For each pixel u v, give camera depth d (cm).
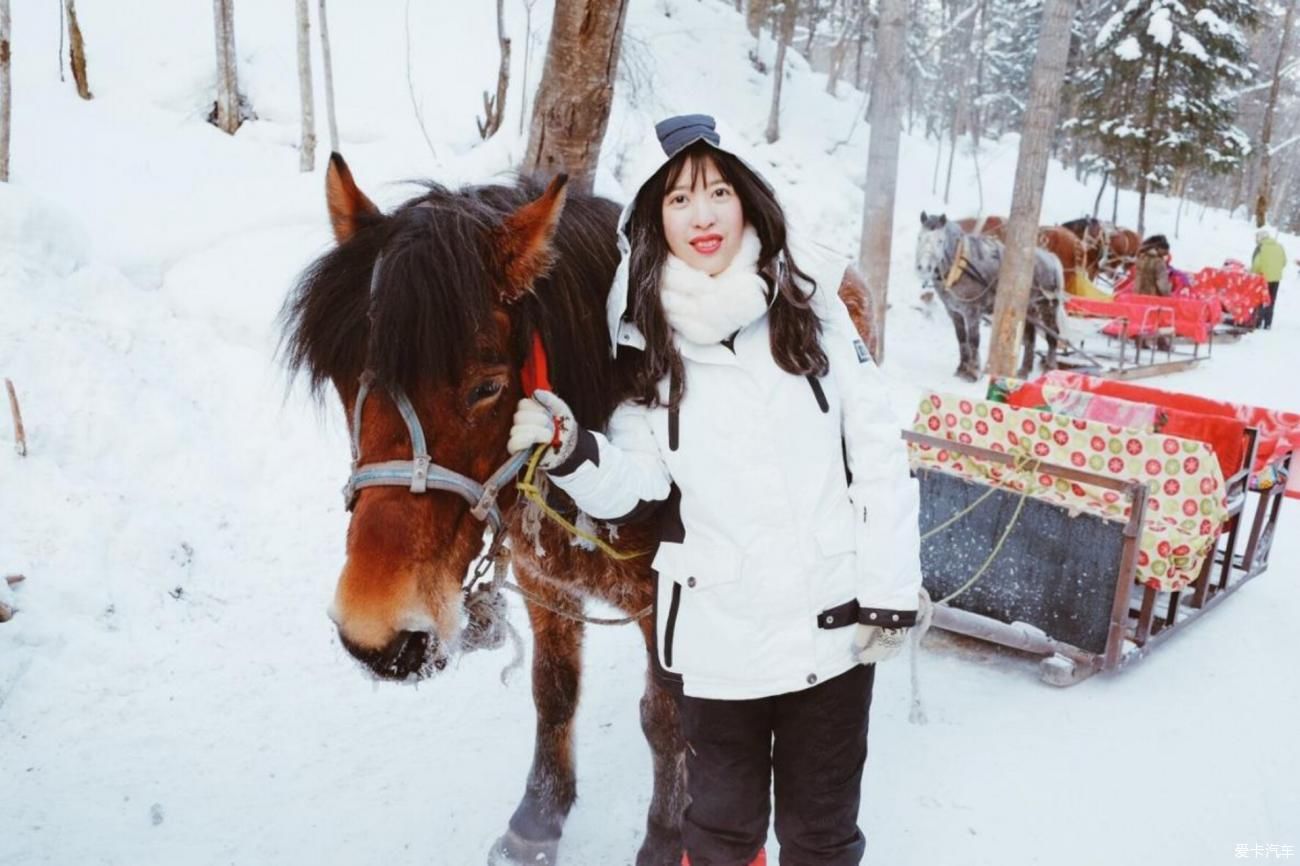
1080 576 350
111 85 864
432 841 272
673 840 247
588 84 482
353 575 160
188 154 779
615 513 175
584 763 312
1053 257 1010
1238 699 348
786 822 191
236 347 559
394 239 167
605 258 203
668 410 178
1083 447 360
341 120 895
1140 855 263
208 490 457
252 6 1039
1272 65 3475
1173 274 1415
